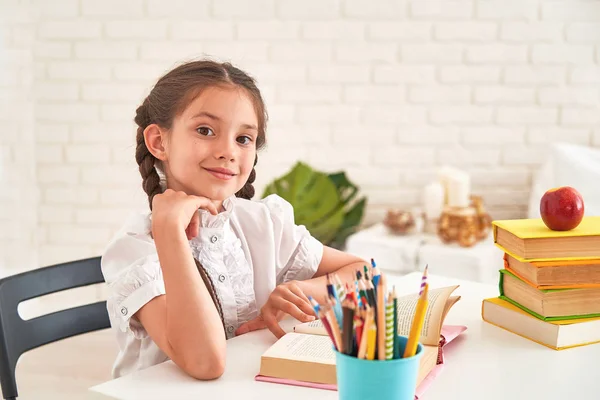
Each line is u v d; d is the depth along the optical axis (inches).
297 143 109.4
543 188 98.2
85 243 111.3
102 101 108.1
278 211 48.8
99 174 109.7
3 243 109.7
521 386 31.7
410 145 109.3
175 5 106.2
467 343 37.6
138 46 107.0
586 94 108.3
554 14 106.6
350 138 109.2
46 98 108.0
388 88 108.3
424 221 98.8
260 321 40.8
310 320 40.0
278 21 107.0
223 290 43.5
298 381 31.6
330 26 107.1
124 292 37.3
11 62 106.5
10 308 40.8
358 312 26.2
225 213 44.0
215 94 39.5
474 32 107.0
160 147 42.2
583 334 37.3
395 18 106.9
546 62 107.6
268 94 108.3
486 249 91.4
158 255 35.2
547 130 109.0
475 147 109.2
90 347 93.7
